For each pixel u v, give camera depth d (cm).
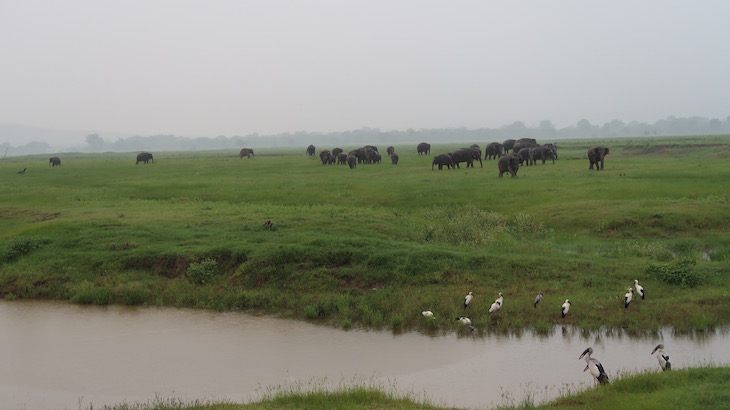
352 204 3103
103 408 1114
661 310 1528
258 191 3569
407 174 4669
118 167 6550
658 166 4681
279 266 1908
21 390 1204
